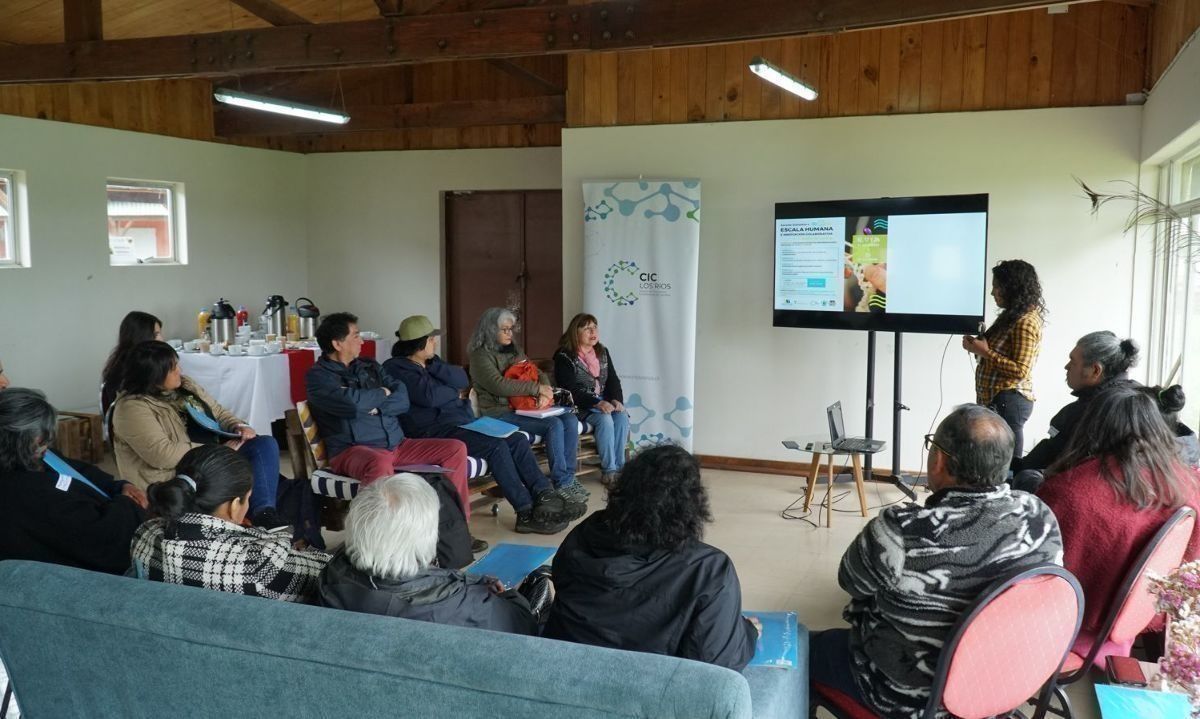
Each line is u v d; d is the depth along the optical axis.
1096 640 2.43
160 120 7.69
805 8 4.41
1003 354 4.73
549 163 8.70
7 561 2.27
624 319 6.22
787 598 4.00
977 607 1.96
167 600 2.02
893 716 2.20
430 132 8.98
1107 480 2.48
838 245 5.48
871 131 5.79
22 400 2.84
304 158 9.36
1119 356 3.54
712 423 6.37
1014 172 5.53
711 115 6.13
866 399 5.71
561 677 1.68
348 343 4.45
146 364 3.88
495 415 5.36
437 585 2.11
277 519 4.09
